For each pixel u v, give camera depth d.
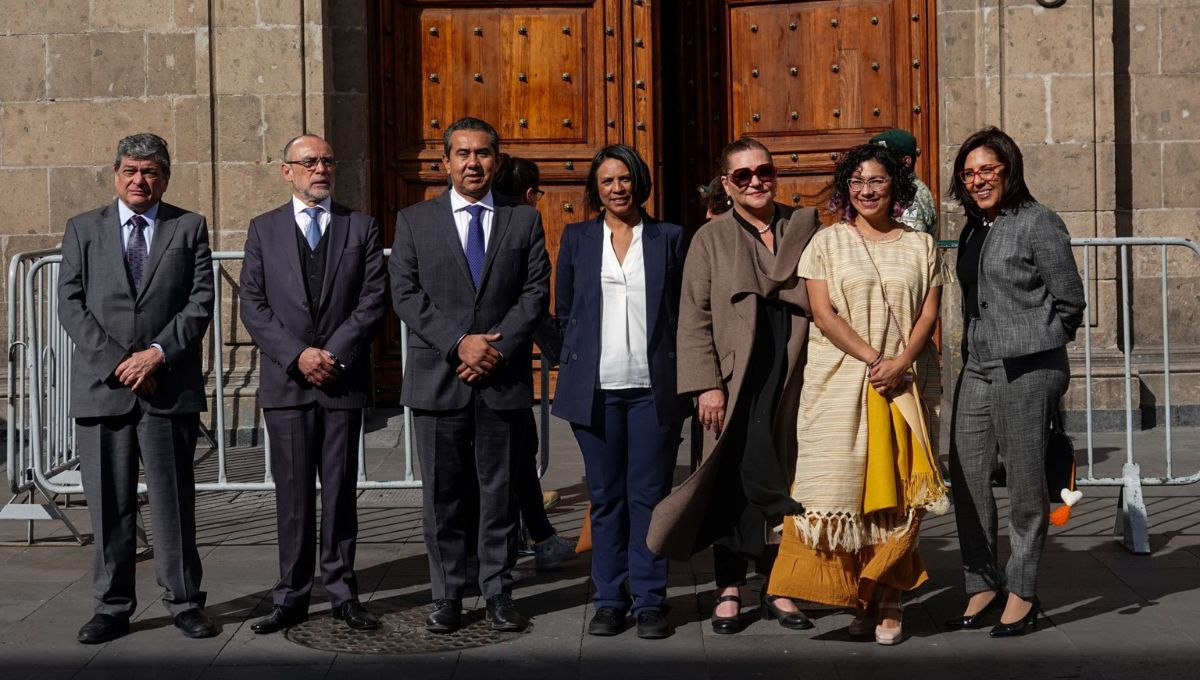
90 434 5.53
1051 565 6.47
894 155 5.36
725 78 10.80
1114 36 10.38
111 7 10.18
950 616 5.73
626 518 5.61
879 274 5.26
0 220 10.33
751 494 5.24
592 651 5.30
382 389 10.64
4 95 10.30
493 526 5.62
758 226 5.52
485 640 5.45
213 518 7.67
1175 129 10.42
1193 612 5.69
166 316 5.58
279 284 5.64
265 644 5.43
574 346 5.54
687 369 5.38
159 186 5.65
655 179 10.63
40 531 7.43
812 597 5.32
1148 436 9.67
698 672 5.04
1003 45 9.99
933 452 5.74
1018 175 5.44
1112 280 10.02
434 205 5.66
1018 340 5.36
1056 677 4.94
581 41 10.63
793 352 5.34
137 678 5.04
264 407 5.64
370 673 5.06
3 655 5.30
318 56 9.91
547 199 10.67
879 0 10.55
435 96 10.60
